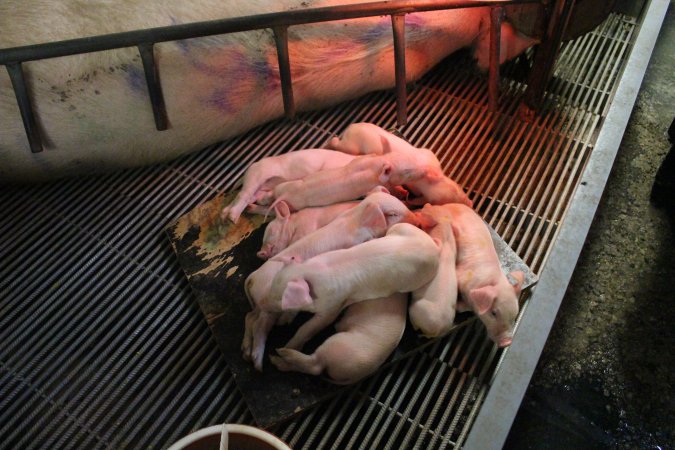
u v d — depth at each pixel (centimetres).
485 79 204
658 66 238
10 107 137
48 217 167
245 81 158
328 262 125
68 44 125
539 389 159
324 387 129
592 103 196
